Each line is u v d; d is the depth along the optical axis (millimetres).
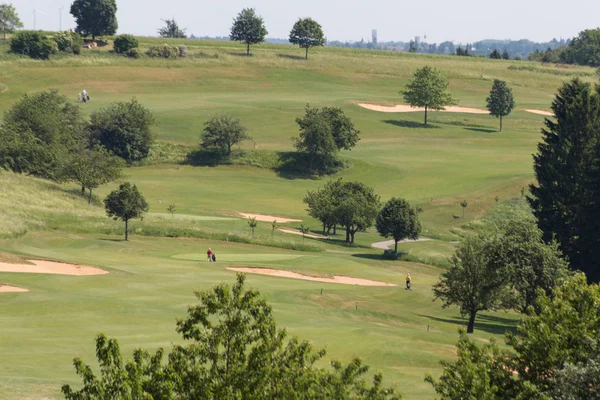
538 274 136250
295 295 138375
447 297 137625
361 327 109812
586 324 62875
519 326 66812
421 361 93125
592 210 180375
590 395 54906
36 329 94562
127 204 199250
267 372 49750
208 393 48625
